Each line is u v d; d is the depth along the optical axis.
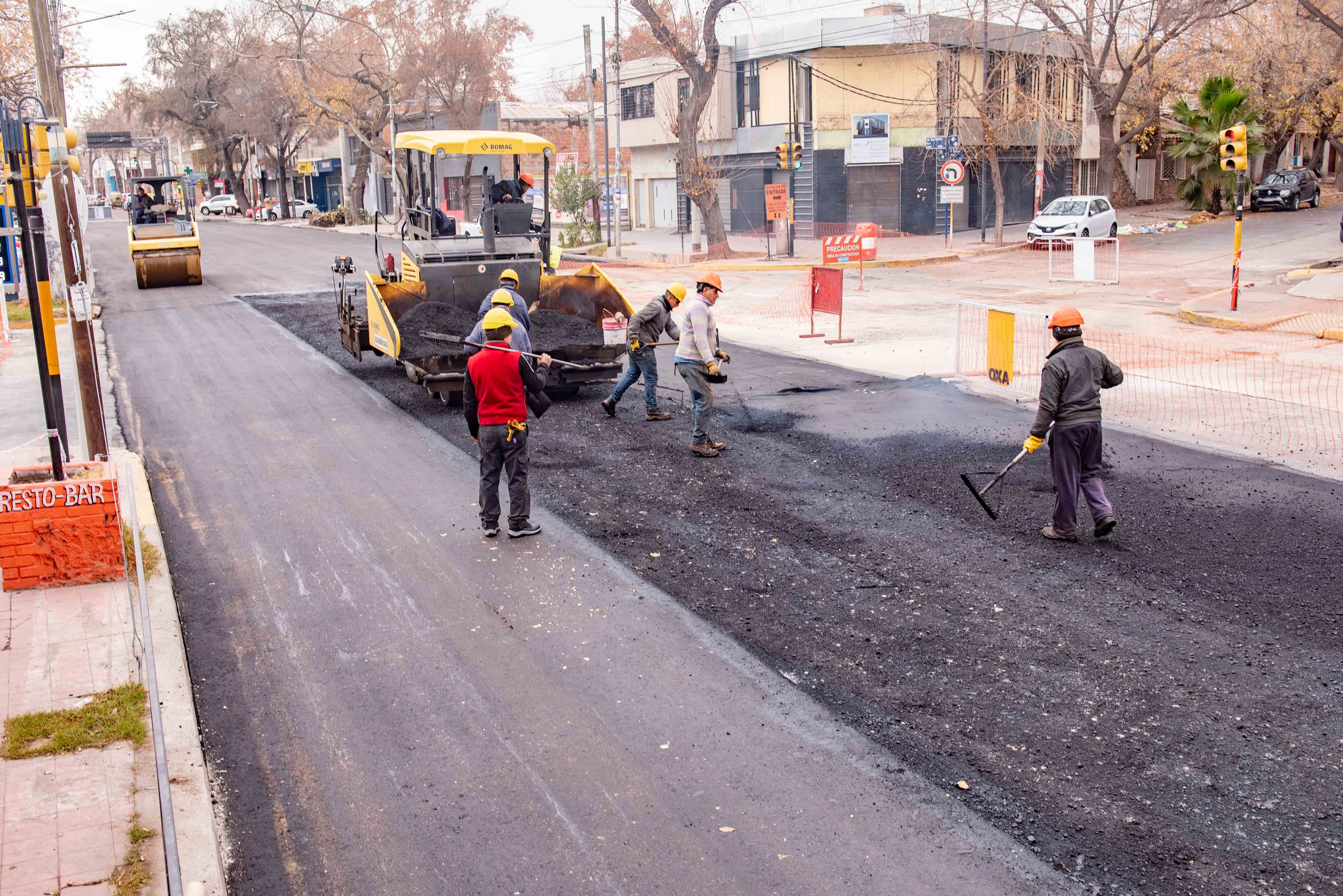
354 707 5.45
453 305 13.37
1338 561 7.08
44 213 7.58
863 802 4.56
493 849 4.29
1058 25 35.12
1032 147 41.47
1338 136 45.00
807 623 6.34
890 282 25.97
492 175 13.96
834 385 13.35
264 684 5.70
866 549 7.54
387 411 12.14
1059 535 7.59
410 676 5.77
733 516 8.30
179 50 70.62
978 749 4.95
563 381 12.45
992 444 10.20
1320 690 5.41
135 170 76.81
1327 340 15.92
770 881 4.07
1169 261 28.00
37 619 6.25
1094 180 46.75
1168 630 6.14
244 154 81.50
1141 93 41.44
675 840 4.33
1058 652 5.89
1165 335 16.75
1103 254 30.47
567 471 9.68
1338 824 4.33
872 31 38.19
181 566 7.42
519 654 6.02
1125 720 5.16
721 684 5.62
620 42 40.56
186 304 22.84
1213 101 40.69
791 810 4.52
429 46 49.75
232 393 13.23
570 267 31.75
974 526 7.96
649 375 11.52
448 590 6.93
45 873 3.93
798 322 19.50
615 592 6.87
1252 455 9.66
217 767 4.89
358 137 50.94
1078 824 4.37
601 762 4.91
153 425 11.58
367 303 13.68
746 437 10.81
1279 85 41.16
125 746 4.86
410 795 4.68
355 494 9.05
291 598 6.84
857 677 5.67
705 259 33.59
